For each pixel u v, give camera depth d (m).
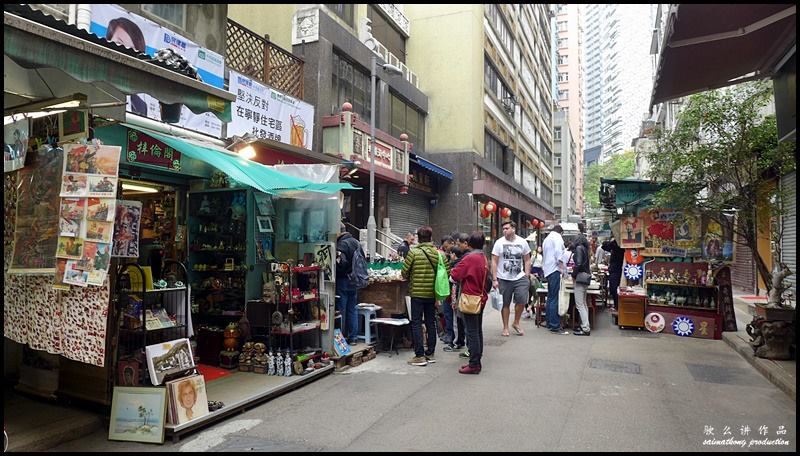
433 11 19.02
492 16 22.08
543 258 9.37
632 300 9.28
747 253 14.05
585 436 4.12
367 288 8.09
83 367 4.55
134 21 6.34
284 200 6.83
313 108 11.24
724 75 7.19
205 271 6.82
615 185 10.16
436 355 7.39
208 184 7.23
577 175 96.44
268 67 9.88
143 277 4.42
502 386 5.61
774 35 5.86
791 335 6.36
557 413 4.68
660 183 9.06
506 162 25.28
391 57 16.25
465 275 6.23
